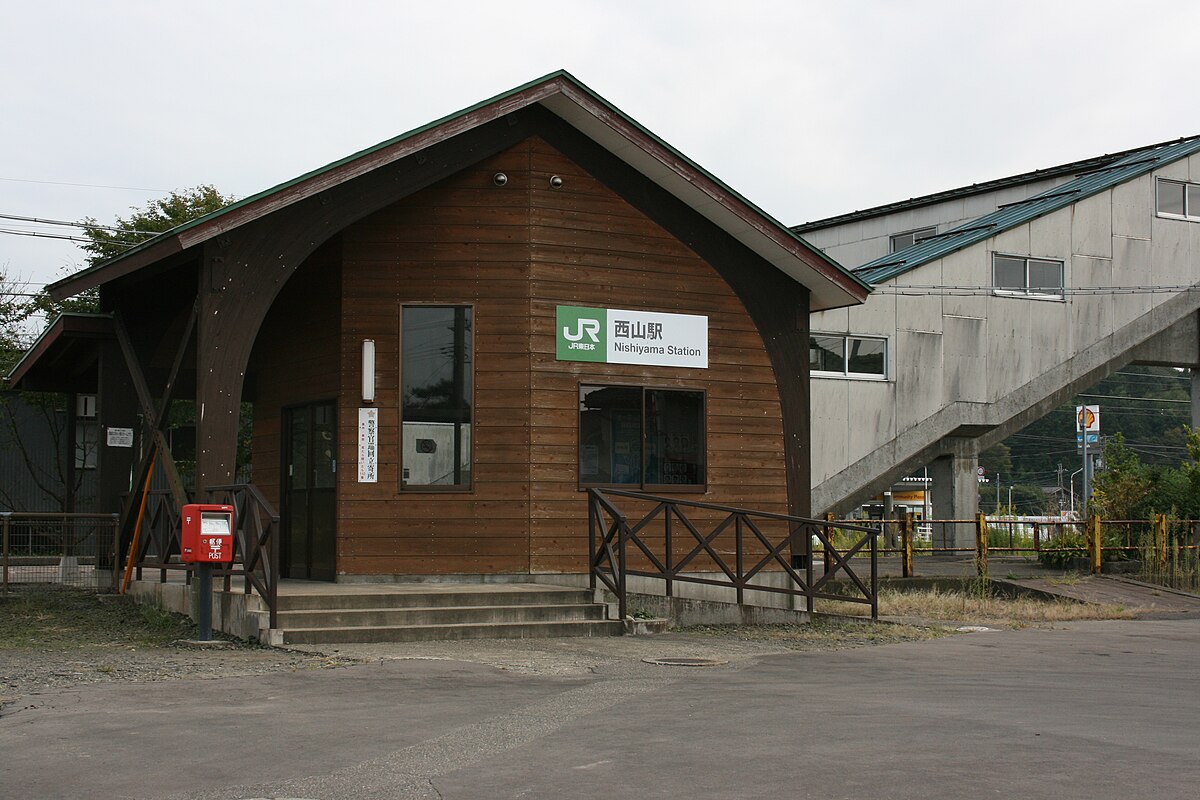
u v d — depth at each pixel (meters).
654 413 15.65
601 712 7.98
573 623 12.69
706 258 16.02
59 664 10.02
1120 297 29.92
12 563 16.12
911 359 27.25
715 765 6.37
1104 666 11.27
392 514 14.48
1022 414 29.12
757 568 14.45
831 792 5.79
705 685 9.36
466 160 14.56
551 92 14.49
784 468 16.38
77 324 15.67
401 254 14.76
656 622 13.14
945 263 27.81
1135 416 75.62
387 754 6.62
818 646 12.55
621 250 15.50
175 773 6.16
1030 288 28.86
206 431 12.73
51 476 29.27
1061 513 58.12
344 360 14.54
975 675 10.38
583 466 15.14
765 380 16.31
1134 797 5.72
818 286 16.64
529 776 6.12
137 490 14.90
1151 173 30.50
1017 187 33.75
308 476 15.27
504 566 14.62
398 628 11.84
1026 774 6.20
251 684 9.02
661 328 15.66
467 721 7.61
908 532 20.78
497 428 14.77
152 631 12.43
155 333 15.84
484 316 14.85
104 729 7.24
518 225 14.99
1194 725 7.83
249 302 13.05
